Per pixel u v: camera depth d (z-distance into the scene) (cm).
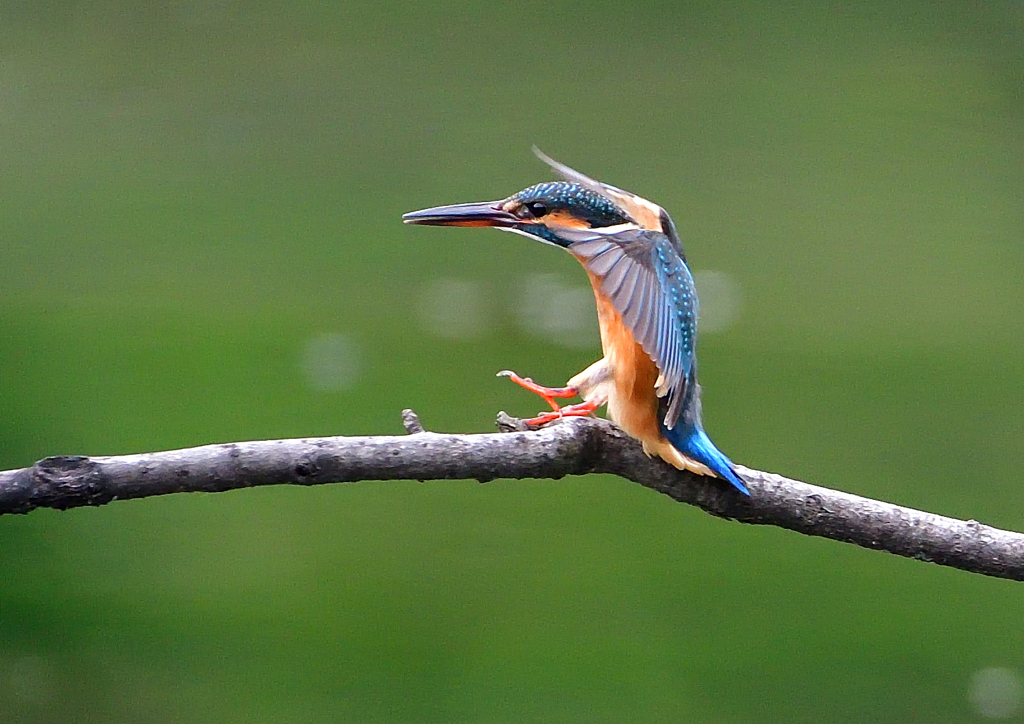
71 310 1335
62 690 848
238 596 950
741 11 2297
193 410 1109
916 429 1155
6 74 1958
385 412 1117
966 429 1162
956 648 933
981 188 1741
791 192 1708
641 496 1130
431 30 2192
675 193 1691
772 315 1408
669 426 481
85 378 1181
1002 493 1065
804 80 2039
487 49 2109
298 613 927
